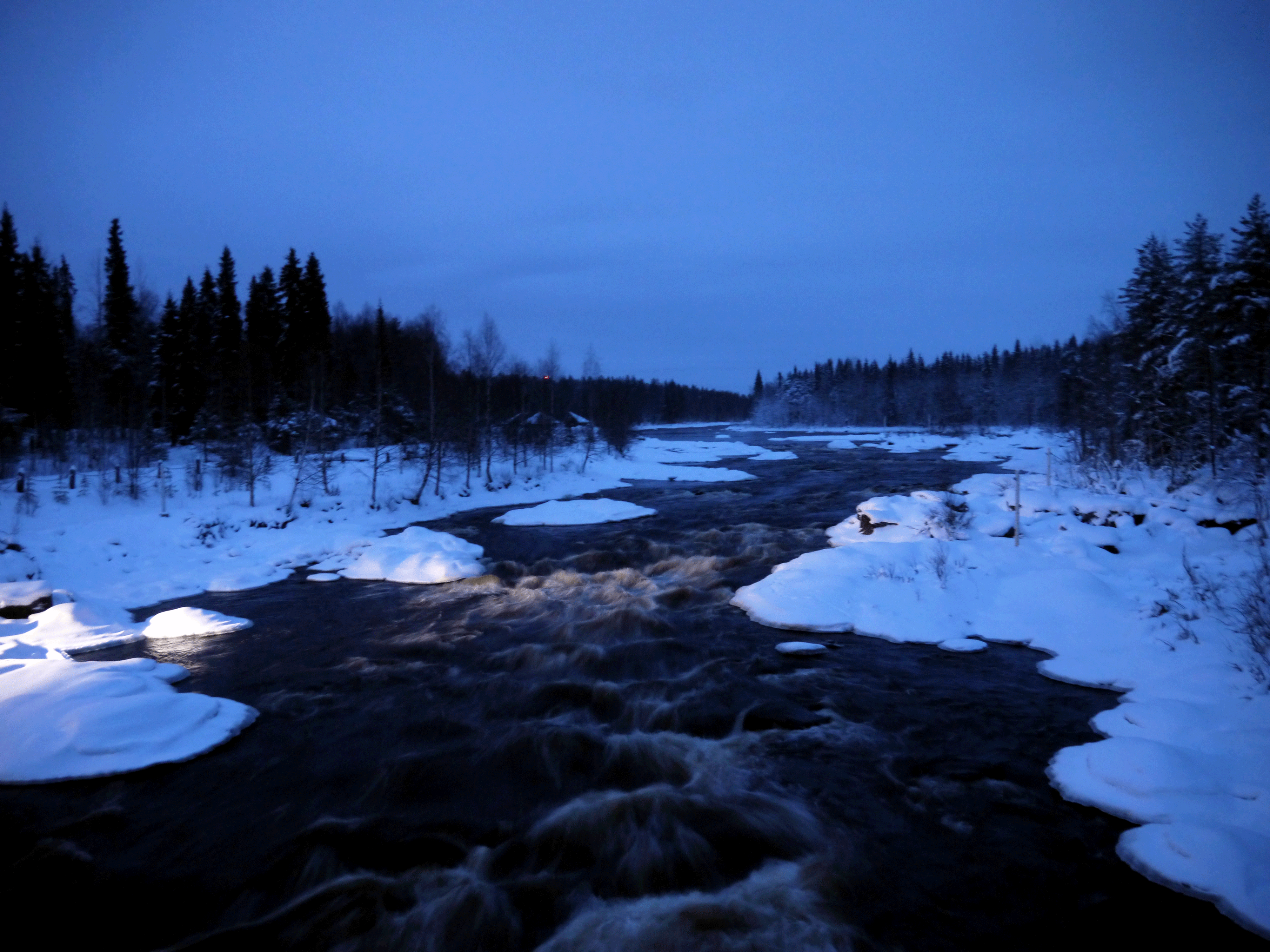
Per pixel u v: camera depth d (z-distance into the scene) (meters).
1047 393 107.75
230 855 7.04
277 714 10.62
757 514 30.28
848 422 143.38
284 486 32.50
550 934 5.85
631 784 8.26
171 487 29.52
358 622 16.03
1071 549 15.77
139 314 43.53
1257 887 5.62
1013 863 6.49
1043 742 8.85
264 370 46.78
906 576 15.42
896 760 8.58
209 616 15.69
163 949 5.79
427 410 41.06
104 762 8.71
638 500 36.62
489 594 18.55
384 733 9.86
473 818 7.62
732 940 5.64
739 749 9.05
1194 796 6.87
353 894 6.41
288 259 49.16
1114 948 5.39
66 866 6.89
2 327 35.94
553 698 11.00
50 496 26.05
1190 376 30.08
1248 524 16.31
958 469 48.47
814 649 12.64
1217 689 9.08
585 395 67.25
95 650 14.00
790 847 6.90
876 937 5.62
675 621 14.98
